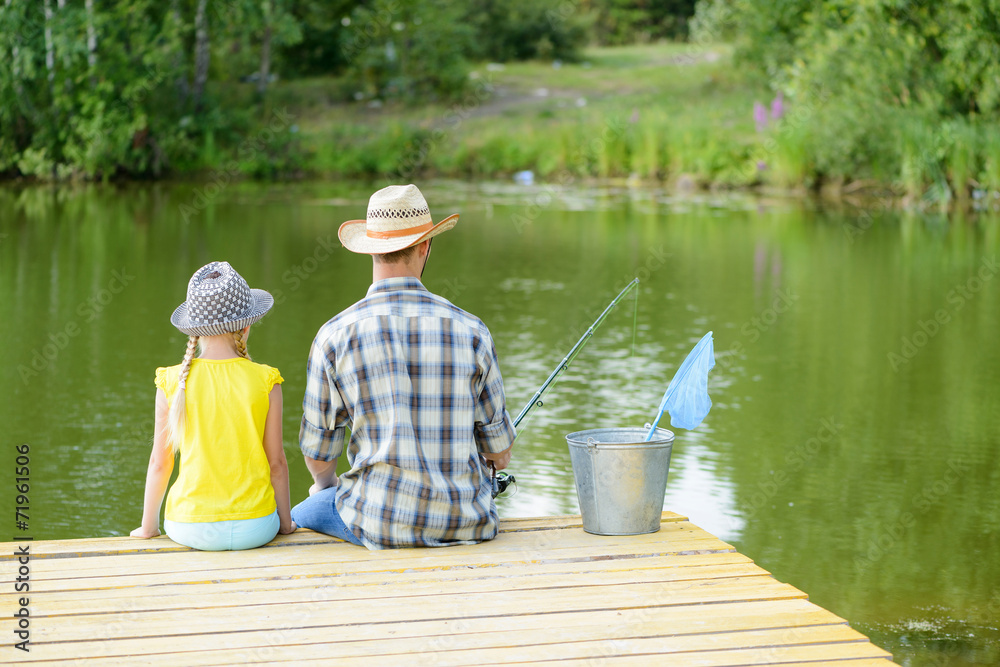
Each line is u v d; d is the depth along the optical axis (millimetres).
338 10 25250
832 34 17359
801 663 2133
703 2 26281
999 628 3355
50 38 18625
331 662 2133
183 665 2117
